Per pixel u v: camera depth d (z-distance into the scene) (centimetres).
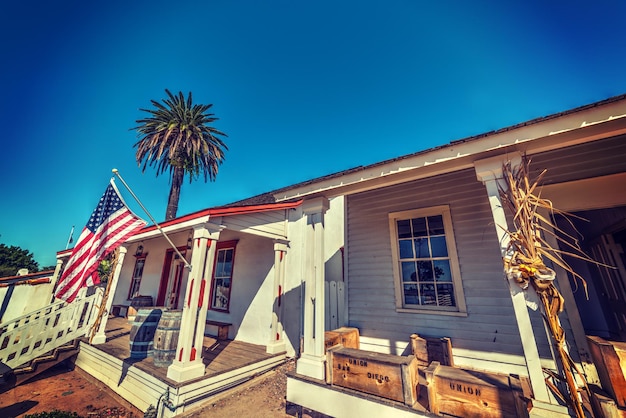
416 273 470
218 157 2023
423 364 392
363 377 300
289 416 375
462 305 415
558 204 364
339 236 869
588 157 363
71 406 459
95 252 468
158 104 1719
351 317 512
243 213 554
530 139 267
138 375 460
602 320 432
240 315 704
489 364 378
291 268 655
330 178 396
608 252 393
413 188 503
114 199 514
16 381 540
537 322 362
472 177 452
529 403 243
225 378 454
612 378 220
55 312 632
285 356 588
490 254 412
